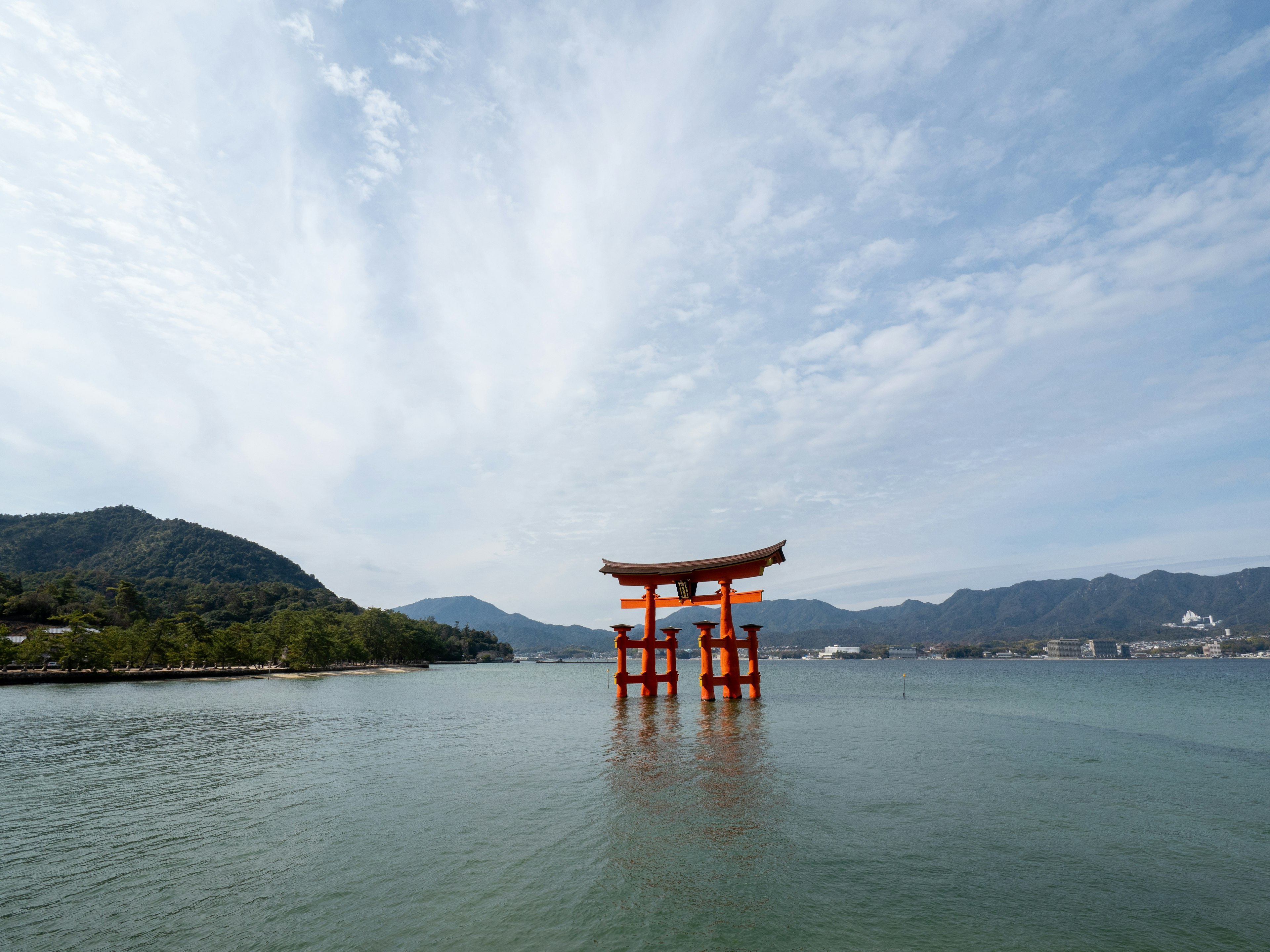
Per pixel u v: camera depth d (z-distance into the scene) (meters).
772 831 14.97
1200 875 12.30
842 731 32.41
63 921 10.45
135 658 98.06
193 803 18.34
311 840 14.62
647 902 10.97
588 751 26.58
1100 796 18.56
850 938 9.64
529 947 9.39
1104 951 9.27
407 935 9.82
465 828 15.47
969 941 9.57
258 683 88.69
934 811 16.77
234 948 9.44
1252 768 23.16
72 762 25.50
